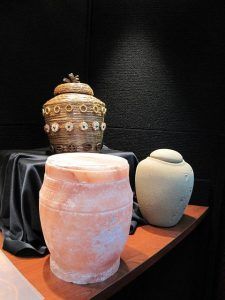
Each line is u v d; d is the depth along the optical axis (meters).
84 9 1.22
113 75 1.21
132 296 1.13
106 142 1.23
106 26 1.21
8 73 0.95
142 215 0.94
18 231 0.76
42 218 0.58
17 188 0.78
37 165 0.75
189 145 1.15
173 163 0.87
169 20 1.14
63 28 1.15
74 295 0.54
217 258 1.14
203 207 1.13
